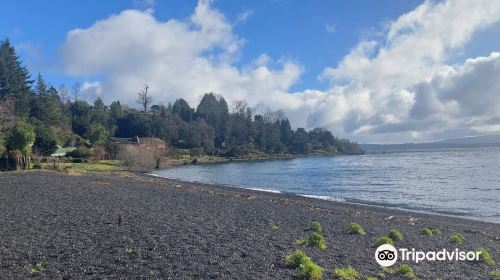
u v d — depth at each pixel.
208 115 186.12
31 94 108.31
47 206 22.42
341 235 17.80
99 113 139.38
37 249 13.20
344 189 50.31
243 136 173.38
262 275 11.21
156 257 12.67
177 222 18.92
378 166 99.81
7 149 55.53
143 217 19.84
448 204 36.56
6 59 103.06
